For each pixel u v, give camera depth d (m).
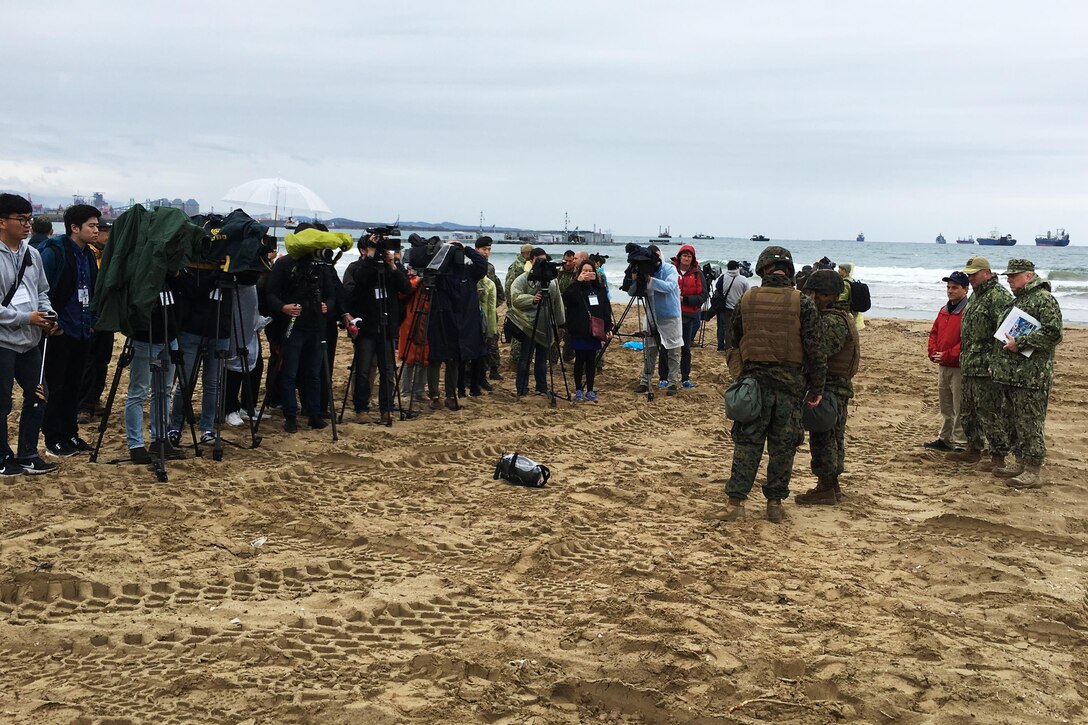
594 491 7.60
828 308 7.47
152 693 3.98
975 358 8.56
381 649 4.53
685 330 13.22
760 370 6.74
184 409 7.61
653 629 4.77
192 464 7.51
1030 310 8.03
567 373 14.01
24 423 6.95
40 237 9.90
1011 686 4.29
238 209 8.03
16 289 6.61
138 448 7.47
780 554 6.16
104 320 7.00
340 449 8.36
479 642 4.54
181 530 6.08
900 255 102.81
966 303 9.27
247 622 4.75
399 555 5.93
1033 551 6.44
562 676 4.25
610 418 10.80
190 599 5.04
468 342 10.33
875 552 6.30
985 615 5.19
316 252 8.79
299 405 10.51
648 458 8.95
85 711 3.81
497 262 54.78
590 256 11.62
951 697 4.15
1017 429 8.13
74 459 7.53
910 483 8.33
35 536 5.71
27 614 4.77
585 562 5.87
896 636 4.82
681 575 5.61
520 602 5.18
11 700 3.88
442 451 8.64
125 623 4.67
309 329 8.89
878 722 3.96
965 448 9.70
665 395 12.48
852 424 11.25
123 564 5.40
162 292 7.09
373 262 9.43
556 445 9.38
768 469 6.93
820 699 4.17
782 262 6.77
